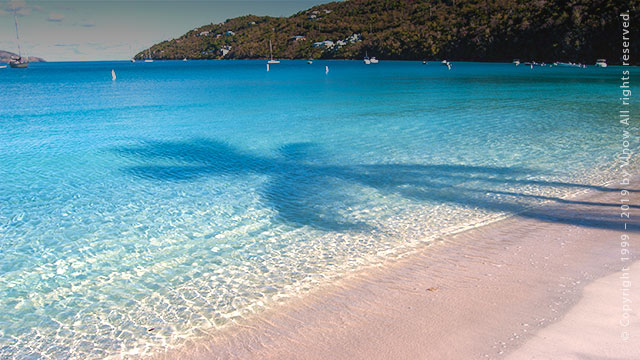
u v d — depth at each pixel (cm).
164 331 558
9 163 1571
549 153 1507
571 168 1302
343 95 4200
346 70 11194
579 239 766
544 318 504
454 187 1170
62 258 816
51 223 995
